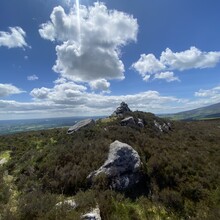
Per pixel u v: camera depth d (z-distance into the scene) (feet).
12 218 34.68
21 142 94.22
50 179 50.39
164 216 40.16
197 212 41.55
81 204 38.78
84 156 57.72
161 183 50.55
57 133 99.40
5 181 53.83
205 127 145.48
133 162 53.11
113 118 107.86
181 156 63.52
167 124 113.70
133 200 44.11
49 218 34.96
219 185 51.08
